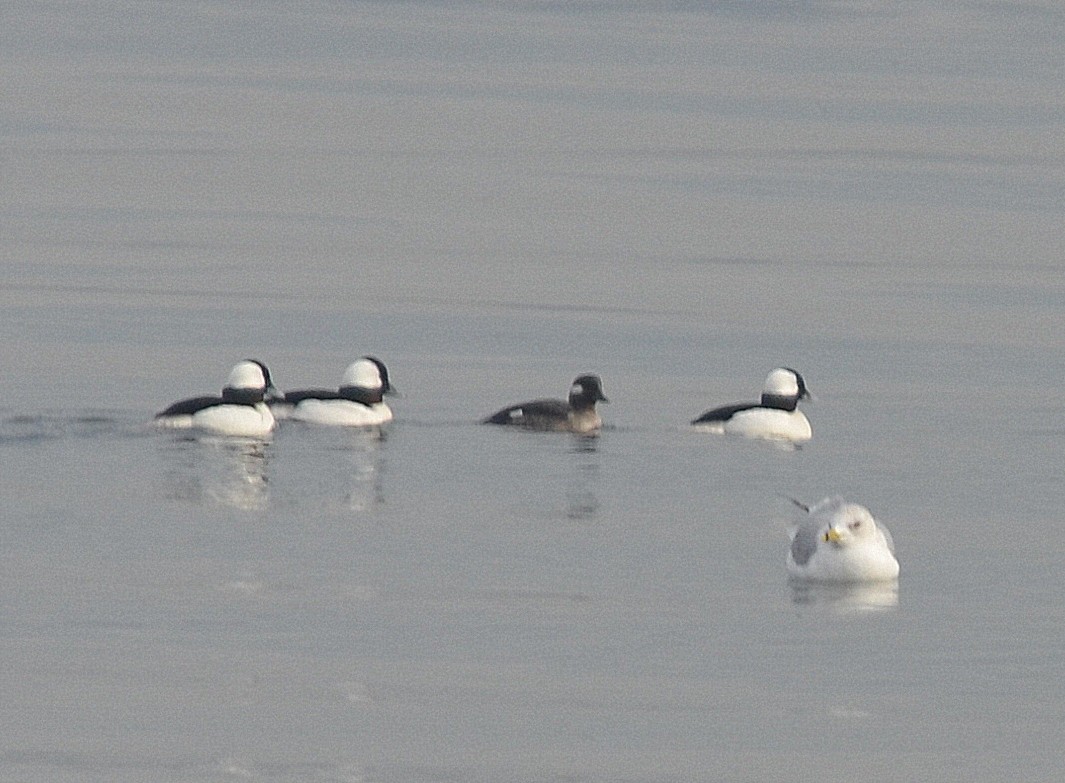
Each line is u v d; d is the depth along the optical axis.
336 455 32.97
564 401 37.78
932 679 21.56
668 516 29.14
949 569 26.27
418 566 25.84
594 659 22.12
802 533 25.81
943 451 35.06
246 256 60.12
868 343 47.50
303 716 20.27
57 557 25.78
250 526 27.69
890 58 131.12
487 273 57.69
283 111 101.56
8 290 52.88
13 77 112.69
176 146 87.56
